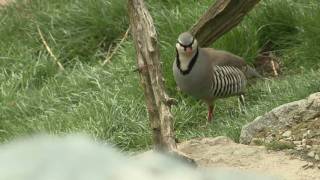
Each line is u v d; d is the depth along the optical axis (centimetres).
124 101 1179
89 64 1448
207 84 1090
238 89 1148
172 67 1197
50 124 1129
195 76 1078
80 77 1343
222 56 1125
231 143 791
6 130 1207
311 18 1325
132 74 1271
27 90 1381
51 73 1439
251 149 762
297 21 1359
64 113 1197
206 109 1203
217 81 1098
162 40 1325
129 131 1114
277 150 774
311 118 863
